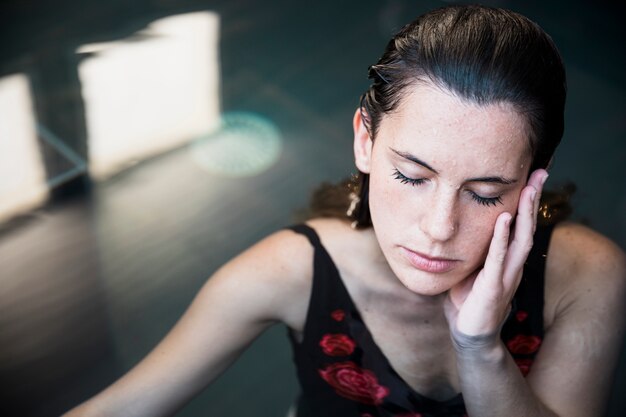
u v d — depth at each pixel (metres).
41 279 2.03
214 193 2.38
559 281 0.98
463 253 0.76
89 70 3.12
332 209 1.03
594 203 2.30
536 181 0.77
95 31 3.47
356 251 0.98
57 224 2.23
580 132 2.67
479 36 0.69
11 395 1.69
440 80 0.69
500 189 0.73
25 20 3.53
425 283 0.78
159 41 3.41
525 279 0.97
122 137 2.67
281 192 2.38
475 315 0.81
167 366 0.95
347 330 1.01
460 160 0.70
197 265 2.09
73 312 1.93
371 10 3.69
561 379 0.94
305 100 2.93
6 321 1.89
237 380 1.79
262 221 2.26
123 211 2.30
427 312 0.98
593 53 3.22
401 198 0.75
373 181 0.78
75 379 1.74
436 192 0.73
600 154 2.54
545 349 0.96
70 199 2.35
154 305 1.96
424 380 1.02
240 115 2.83
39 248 2.14
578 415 0.92
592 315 0.96
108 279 2.04
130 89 2.99
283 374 1.81
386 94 0.74
